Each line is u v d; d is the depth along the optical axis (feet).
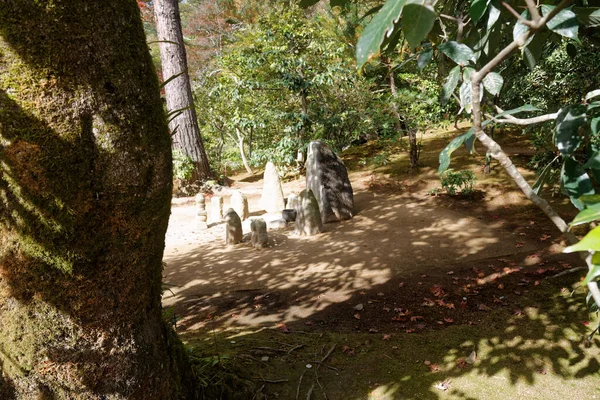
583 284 1.42
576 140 3.25
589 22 3.48
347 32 30.04
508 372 9.52
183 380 6.97
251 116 37.37
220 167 45.37
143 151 4.88
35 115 4.23
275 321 13.17
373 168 34.91
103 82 4.47
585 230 18.76
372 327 12.48
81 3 4.17
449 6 4.82
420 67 4.14
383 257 18.13
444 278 15.69
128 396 5.56
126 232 5.03
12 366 5.07
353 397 8.65
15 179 4.38
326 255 18.94
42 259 4.65
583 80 18.47
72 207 4.59
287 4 35.53
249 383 8.42
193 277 17.40
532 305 12.95
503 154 2.73
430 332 11.84
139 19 4.83
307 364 9.81
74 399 5.25
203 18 57.77
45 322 4.90
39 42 4.08
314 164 24.80
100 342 5.23
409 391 8.80
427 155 35.32
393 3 1.96
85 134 4.50
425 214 23.71
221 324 13.16
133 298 5.41
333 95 35.88
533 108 3.41
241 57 36.42
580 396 8.61
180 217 28.45
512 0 4.25
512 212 22.57
